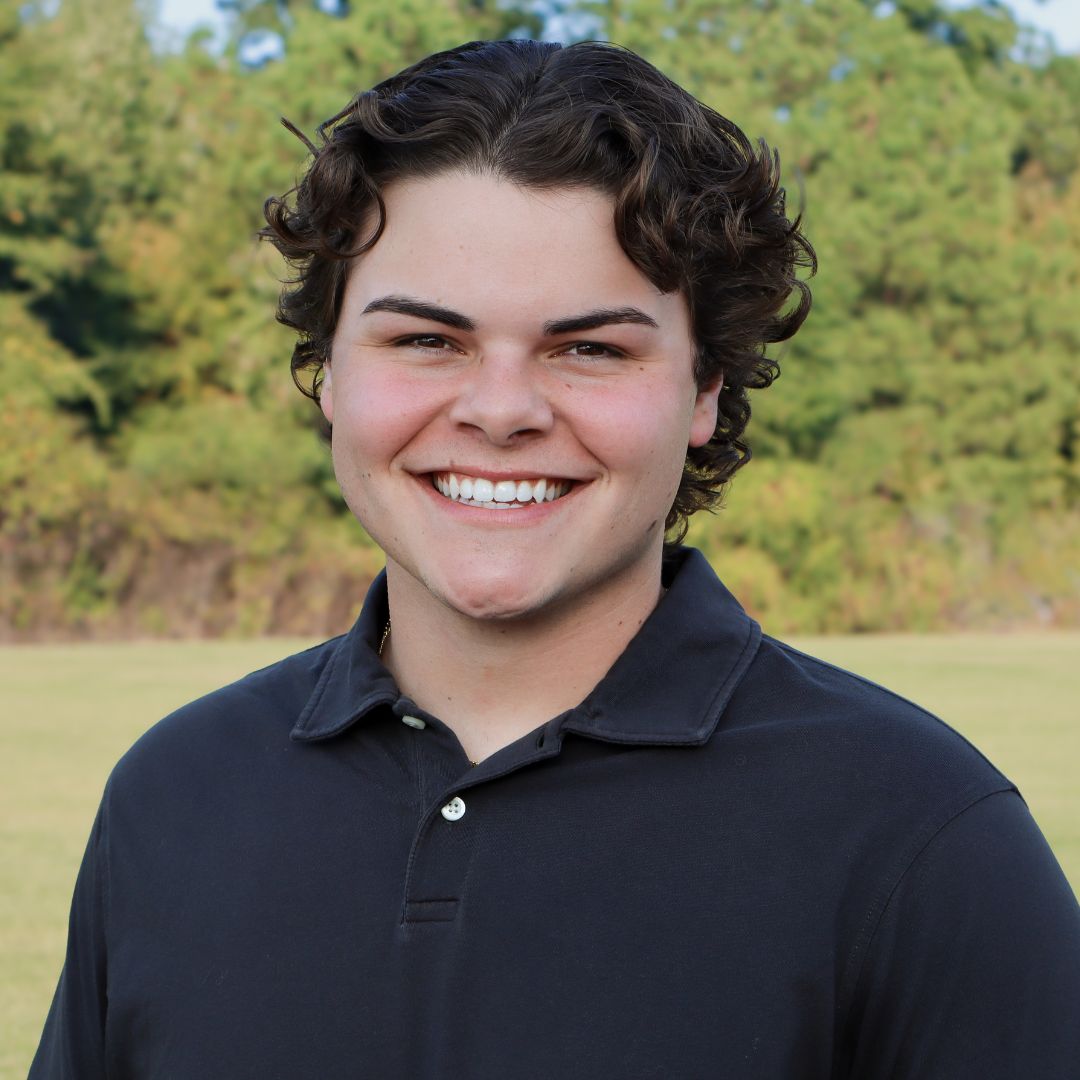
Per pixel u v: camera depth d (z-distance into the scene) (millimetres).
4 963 5746
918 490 26188
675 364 1521
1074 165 29438
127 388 25281
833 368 25500
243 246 25484
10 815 8797
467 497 1520
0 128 24234
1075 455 27203
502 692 1601
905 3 29297
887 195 25938
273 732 1650
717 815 1452
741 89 26203
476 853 1462
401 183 1500
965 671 17531
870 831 1436
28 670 17453
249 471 23938
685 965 1396
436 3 26156
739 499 24906
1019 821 1460
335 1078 1432
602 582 1558
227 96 26953
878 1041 1418
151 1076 1521
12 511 23000
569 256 1444
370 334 1520
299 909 1503
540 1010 1396
